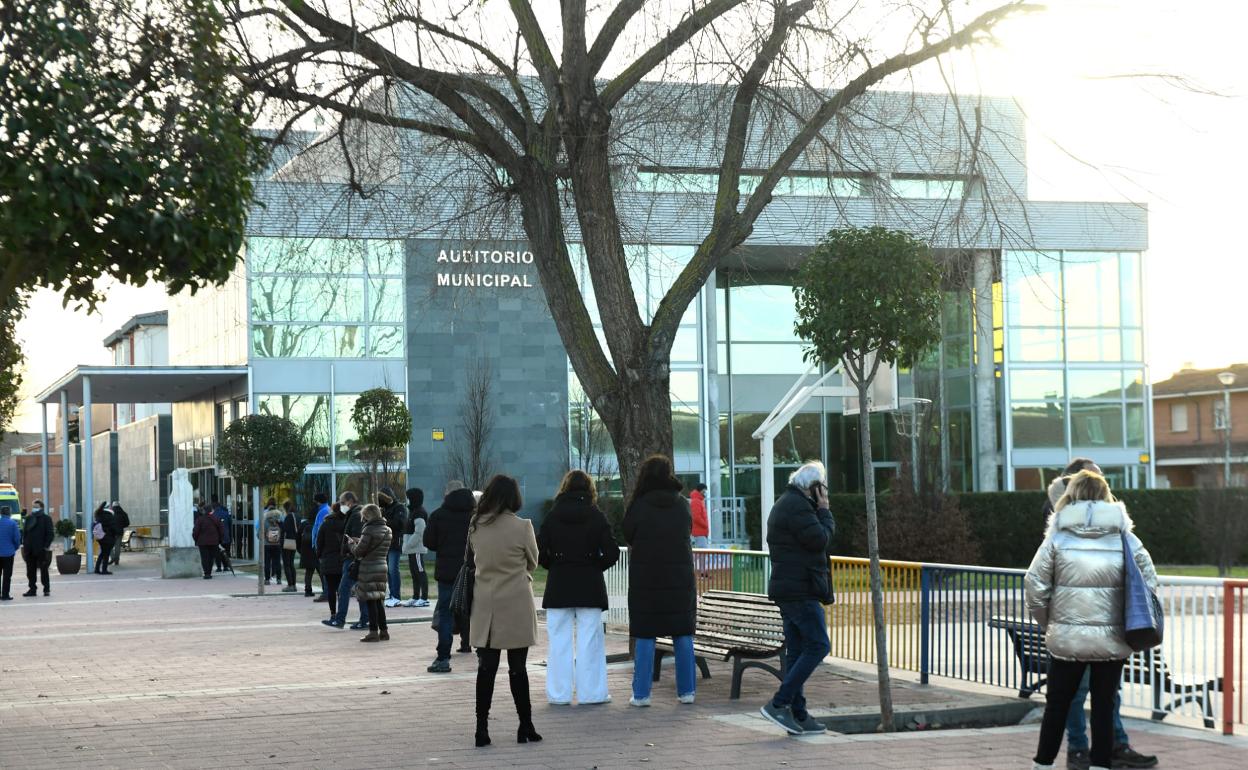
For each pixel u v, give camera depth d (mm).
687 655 10727
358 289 34562
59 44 7211
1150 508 33594
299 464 29578
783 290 39719
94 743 9188
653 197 15219
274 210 14906
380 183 14398
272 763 8375
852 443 39781
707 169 14273
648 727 9594
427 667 13578
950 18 11570
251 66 12133
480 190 14305
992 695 10953
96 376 35250
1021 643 10781
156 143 7633
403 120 13328
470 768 8141
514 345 35000
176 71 8094
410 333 34625
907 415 33625
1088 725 10000
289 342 34281
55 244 7328
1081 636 7277
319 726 9828
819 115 12383
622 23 12430
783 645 10711
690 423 37031
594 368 12906
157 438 49875
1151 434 38625
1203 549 30703
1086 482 7488
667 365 12867
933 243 12719
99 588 28531
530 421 34938
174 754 8734
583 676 10750
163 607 22672
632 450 12719
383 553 16281
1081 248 37844
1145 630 7168
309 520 25266
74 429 69938
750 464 39156
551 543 10781
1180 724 9781
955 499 28172
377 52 12312
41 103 6996
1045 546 7473
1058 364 38000
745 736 9180
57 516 93625
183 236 7527
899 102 12867
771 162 13336
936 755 8477
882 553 27875
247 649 15523
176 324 45719
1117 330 38375
